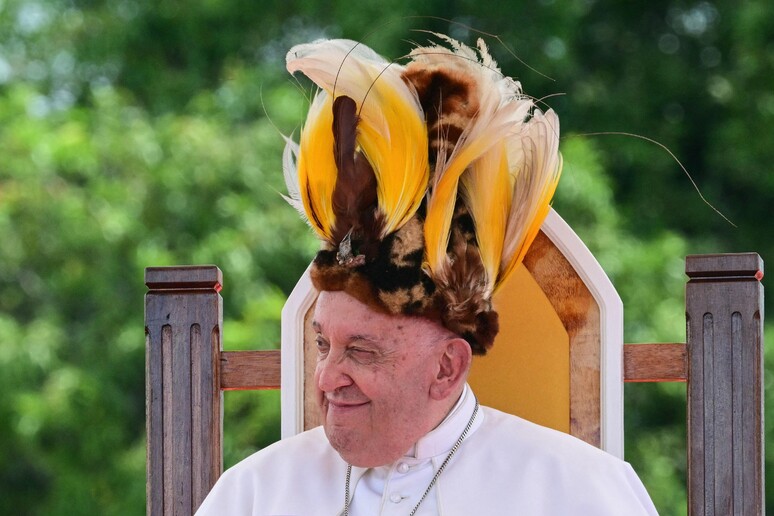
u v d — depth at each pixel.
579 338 8.54
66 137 24.05
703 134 25.64
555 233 8.58
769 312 24.98
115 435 23.30
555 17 24.17
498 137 7.90
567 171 21.83
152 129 24.03
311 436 8.51
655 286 21.95
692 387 8.23
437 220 7.76
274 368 8.70
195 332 8.66
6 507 24.95
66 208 23.52
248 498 8.30
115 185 23.44
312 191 7.89
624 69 26.08
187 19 25.72
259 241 22.34
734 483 8.11
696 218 24.89
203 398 8.62
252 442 22.09
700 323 8.23
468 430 8.22
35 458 24.09
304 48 7.95
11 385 23.08
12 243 23.64
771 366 22.44
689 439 8.22
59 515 23.14
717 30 26.64
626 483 8.10
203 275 8.68
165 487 8.62
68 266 23.59
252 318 21.47
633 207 24.47
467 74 7.95
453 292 7.81
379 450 7.88
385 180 7.75
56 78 27.22
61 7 27.72
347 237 7.74
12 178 24.00
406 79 7.97
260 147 23.28
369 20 23.27
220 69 25.77
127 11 26.91
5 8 27.62
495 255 8.02
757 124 24.97
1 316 23.56
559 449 8.19
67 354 23.67
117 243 23.31
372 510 8.05
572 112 24.64
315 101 8.05
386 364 7.77
